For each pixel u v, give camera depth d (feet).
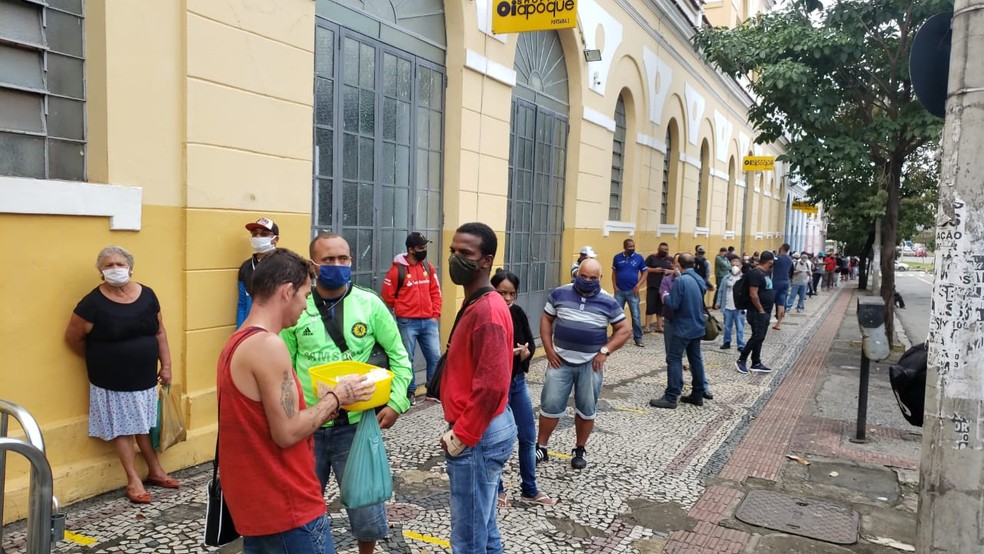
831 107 34.88
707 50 39.42
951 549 9.58
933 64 10.28
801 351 39.22
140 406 13.61
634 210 43.62
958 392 9.45
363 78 21.06
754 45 37.01
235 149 16.20
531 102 31.14
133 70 13.98
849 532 13.85
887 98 38.55
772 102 36.37
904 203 72.95
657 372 30.55
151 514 13.10
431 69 24.38
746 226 85.66
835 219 85.10
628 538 13.25
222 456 7.36
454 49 24.90
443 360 10.56
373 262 22.08
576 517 14.11
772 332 47.88
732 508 14.98
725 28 39.93
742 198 82.02
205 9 15.20
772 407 24.85
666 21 45.96
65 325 13.12
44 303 12.77
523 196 31.17
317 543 7.58
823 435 21.26
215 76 15.56
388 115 22.33
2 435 7.88
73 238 13.14
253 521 7.24
